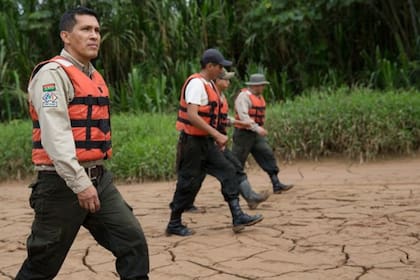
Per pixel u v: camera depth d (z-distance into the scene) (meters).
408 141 9.03
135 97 12.12
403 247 3.95
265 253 3.96
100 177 2.50
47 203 2.40
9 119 11.67
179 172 4.53
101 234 2.57
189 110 4.29
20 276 2.50
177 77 12.69
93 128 2.44
